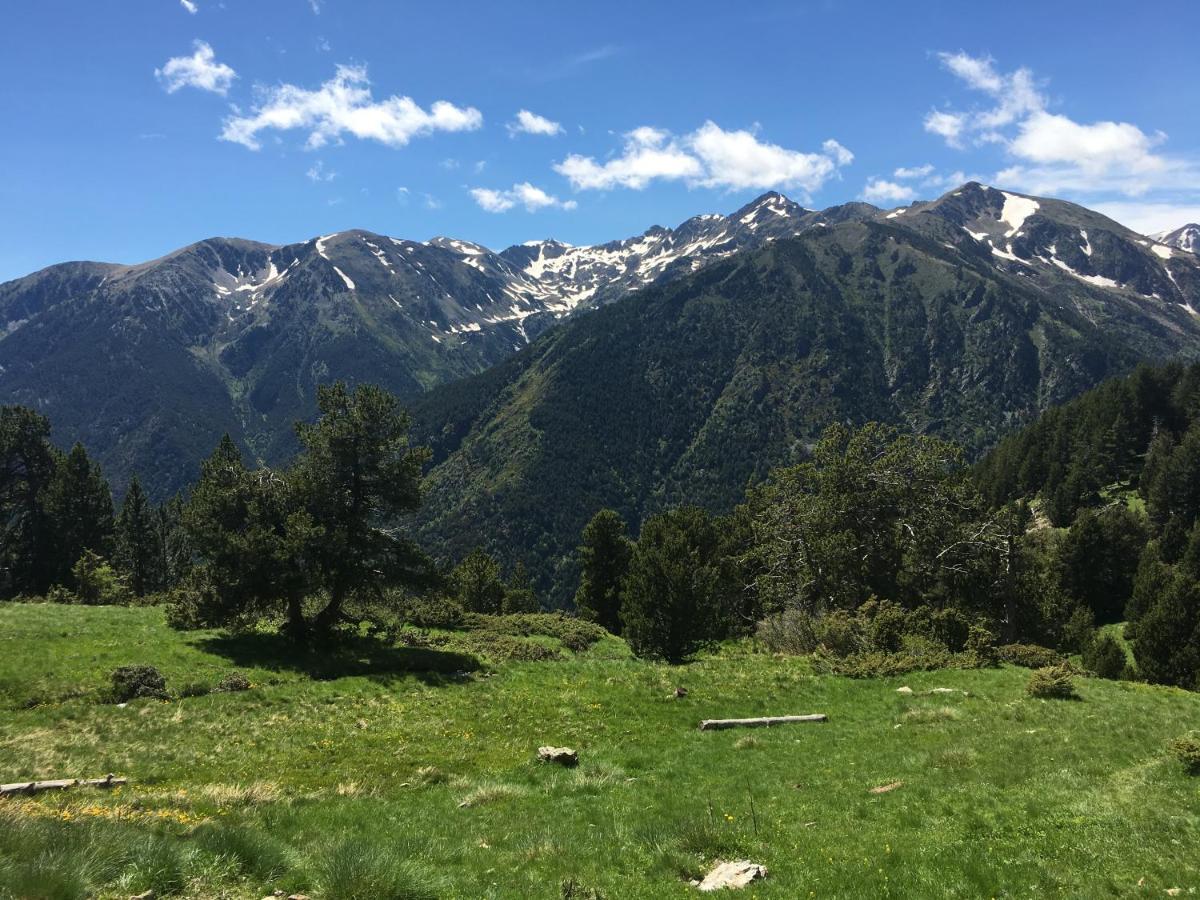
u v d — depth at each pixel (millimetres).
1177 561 97000
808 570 59906
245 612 38969
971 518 65188
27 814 11734
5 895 8164
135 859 10078
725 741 23344
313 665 35219
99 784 18531
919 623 40031
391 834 14766
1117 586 93438
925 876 11156
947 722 23953
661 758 21562
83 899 8750
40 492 78625
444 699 29781
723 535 77062
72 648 33188
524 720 26406
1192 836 12438
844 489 62312
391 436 42625
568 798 17500
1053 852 12023
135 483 91250
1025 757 18406
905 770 18344
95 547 81562
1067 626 64188
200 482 40906
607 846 13375
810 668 35562
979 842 12664
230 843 11336
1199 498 111000
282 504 40406
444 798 17953
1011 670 33719
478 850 13391
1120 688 30078
